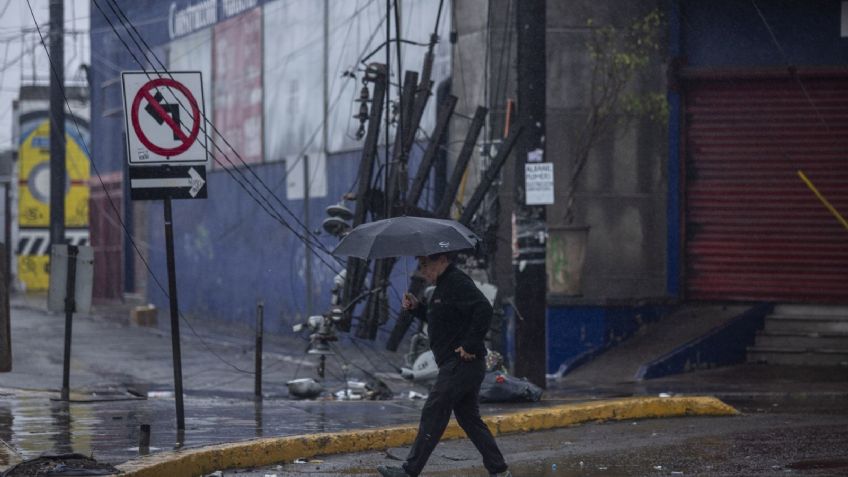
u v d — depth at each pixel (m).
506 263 46.84
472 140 40.75
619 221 48.47
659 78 48.47
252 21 71.38
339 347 57.66
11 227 130.25
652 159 48.59
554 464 24.95
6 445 24.16
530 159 38.62
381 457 26.06
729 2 48.34
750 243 48.34
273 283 68.31
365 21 58.47
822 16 48.06
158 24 85.12
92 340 61.94
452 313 21.38
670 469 24.22
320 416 30.55
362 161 40.16
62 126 77.12
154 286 87.38
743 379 42.84
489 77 47.88
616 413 32.47
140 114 26.14
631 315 47.06
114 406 32.44
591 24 48.06
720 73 48.00
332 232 40.56
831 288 47.66
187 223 81.19
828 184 47.78
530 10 38.53
